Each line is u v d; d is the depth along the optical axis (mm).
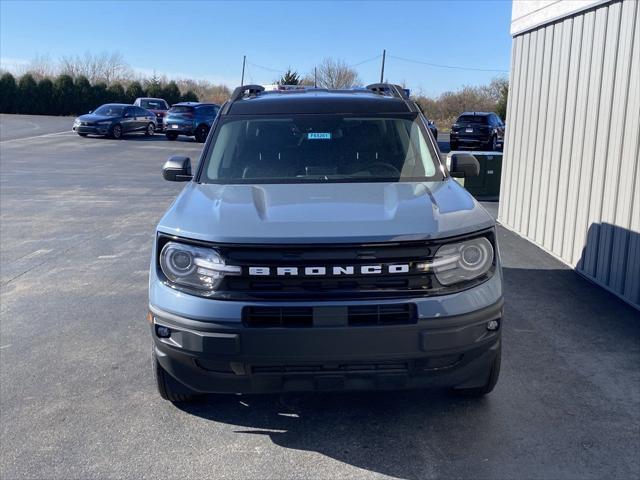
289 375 3303
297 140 4664
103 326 5520
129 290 6586
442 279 3295
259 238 3238
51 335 5312
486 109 58125
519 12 8953
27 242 8828
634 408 3967
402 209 3561
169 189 13984
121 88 52969
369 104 4941
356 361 3229
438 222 3393
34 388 4324
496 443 3572
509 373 4469
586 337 5145
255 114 4875
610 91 6324
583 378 4391
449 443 3582
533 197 8469
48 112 49781
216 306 3230
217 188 4176
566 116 7422
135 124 30328
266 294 3221
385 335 3191
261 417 3918
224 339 3215
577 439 3604
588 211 6785
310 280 3232
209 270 3285
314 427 3791
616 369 4535
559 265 7371
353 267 3217
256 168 4477
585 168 6875
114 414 3959
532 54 8586
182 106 29031
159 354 3494
